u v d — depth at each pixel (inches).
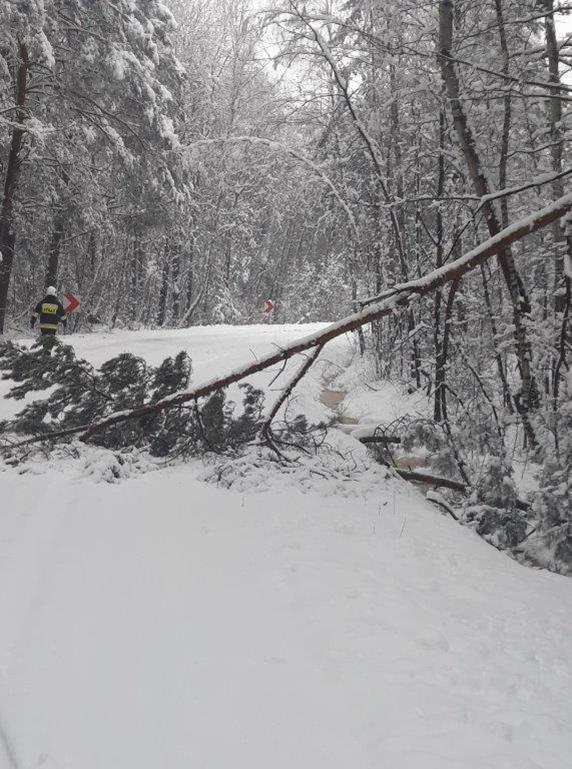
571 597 193.0
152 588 162.7
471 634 148.5
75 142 790.5
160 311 1337.4
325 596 161.9
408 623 149.3
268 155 714.2
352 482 300.4
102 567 173.3
